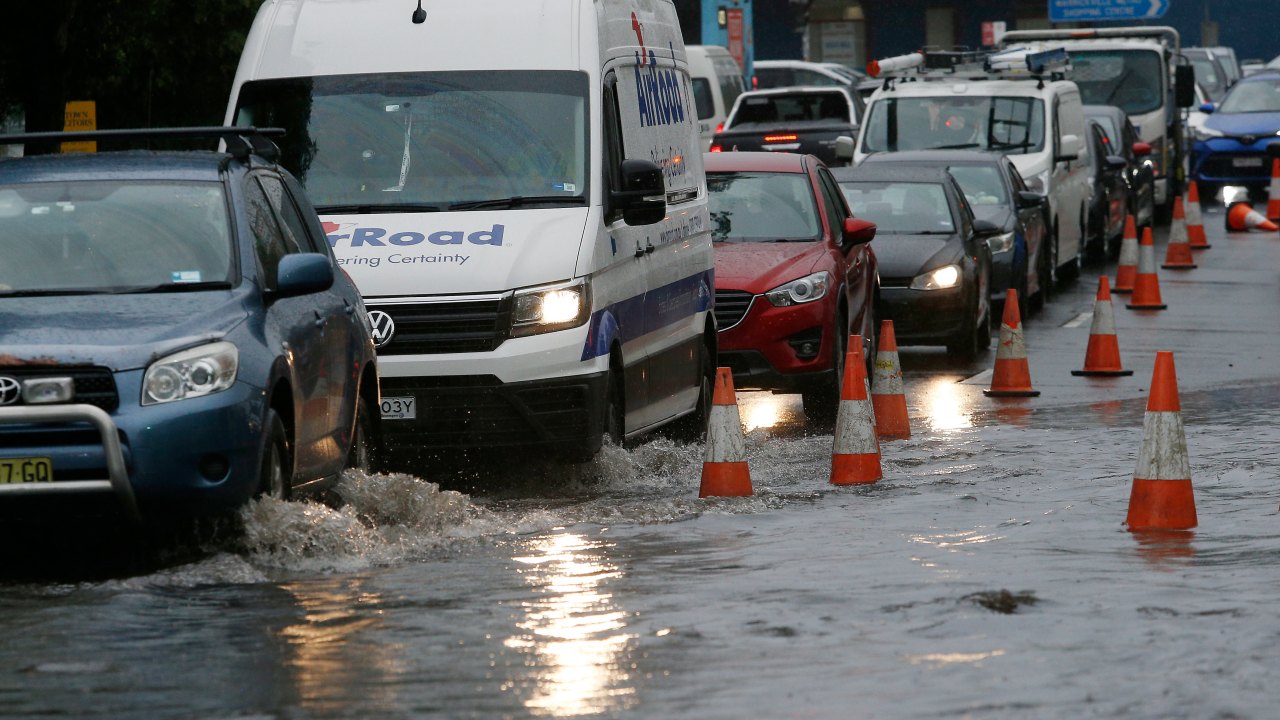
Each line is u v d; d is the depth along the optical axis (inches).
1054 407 1788.9
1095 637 815.1
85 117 2023.9
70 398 938.1
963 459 1446.9
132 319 976.3
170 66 2345.0
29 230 1042.7
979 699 713.6
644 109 1488.7
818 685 735.1
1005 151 3063.5
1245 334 2379.4
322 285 1040.8
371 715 699.4
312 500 1096.2
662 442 1513.3
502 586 936.9
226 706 714.2
